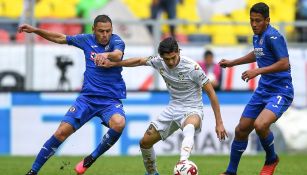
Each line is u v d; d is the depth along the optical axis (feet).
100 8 206.90
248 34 195.52
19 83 170.71
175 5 212.02
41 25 176.55
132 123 168.66
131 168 125.80
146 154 97.76
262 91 97.14
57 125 167.63
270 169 100.22
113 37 99.66
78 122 97.96
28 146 166.81
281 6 217.56
